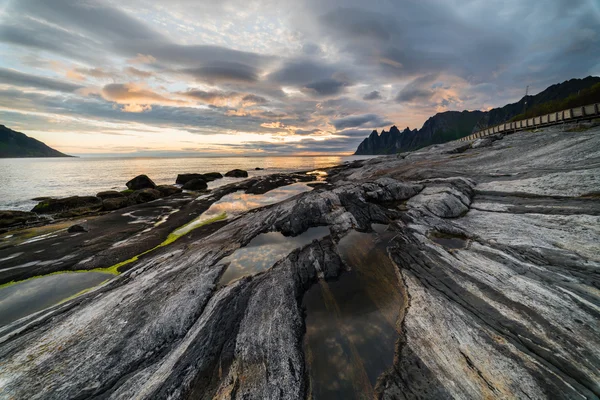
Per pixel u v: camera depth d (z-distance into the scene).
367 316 10.57
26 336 9.84
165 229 22.05
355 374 8.04
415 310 10.42
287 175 58.94
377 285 12.62
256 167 103.62
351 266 14.49
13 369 8.48
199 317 10.66
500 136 43.12
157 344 9.44
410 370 7.93
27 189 51.19
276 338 9.27
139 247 18.36
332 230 19.47
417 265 13.70
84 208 32.19
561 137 27.72
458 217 19.12
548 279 10.57
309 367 8.30
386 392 7.39
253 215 23.83
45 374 8.31
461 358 8.00
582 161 20.34
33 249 18.19
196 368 8.19
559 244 12.58
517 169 24.58
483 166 29.30
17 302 12.76
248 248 16.95
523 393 6.76
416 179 30.19
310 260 14.93
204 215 26.73
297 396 7.34
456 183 24.08
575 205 15.21
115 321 10.40
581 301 9.17
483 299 10.30
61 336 9.77
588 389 6.62
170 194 40.59
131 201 34.12
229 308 10.87
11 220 25.77
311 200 24.88
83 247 18.38
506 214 17.16
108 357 8.88
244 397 7.21
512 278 11.08
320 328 10.03
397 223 19.61
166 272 14.08
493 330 8.78
